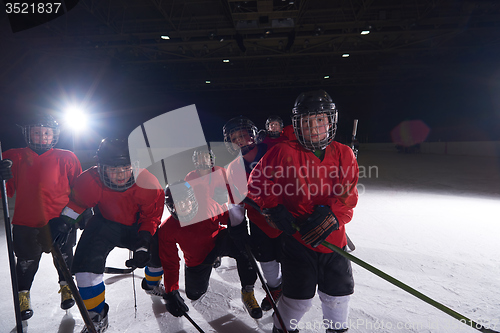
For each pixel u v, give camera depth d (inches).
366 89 1256.2
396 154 889.5
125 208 80.9
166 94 1290.6
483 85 941.8
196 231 84.8
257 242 88.5
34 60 808.9
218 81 1099.3
